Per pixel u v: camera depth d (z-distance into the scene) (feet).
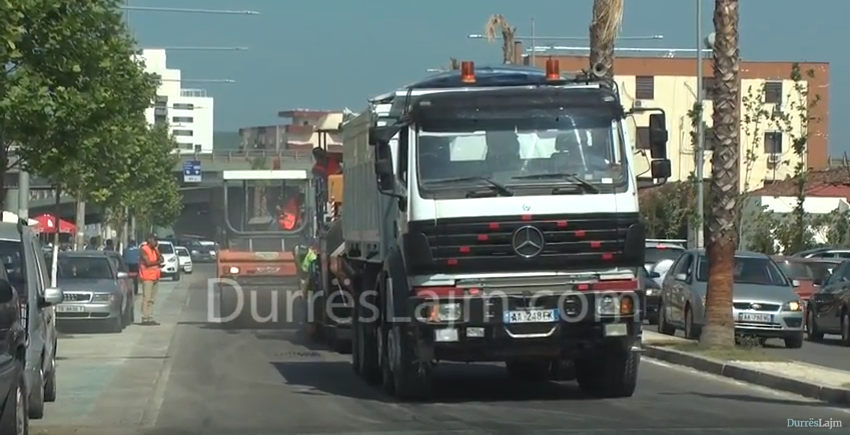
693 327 93.56
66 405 58.49
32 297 50.80
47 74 78.43
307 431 48.62
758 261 100.01
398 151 55.88
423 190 54.03
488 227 53.78
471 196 53.98
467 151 54.60
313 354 86.94
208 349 91.40
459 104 54.90
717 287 81.51
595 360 60.44
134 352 88.84
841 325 99.66
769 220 175.63
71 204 235.61
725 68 80.59
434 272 54.13
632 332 55.47
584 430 47.78
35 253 54.13
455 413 53.72
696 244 159.94
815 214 191.42
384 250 60.70
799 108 177.68
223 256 121.60
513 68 62.49
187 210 369.30
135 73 117.60
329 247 84.58
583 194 54.44
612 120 55.52
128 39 118.73
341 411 54.95
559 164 54.80
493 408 55.52
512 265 54.03
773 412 53.78
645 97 308.40
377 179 57.62
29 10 73.46
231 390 64.54
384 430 48.57
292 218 126.31
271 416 53.47
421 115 54.49
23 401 42.83
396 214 57.47
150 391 64.34
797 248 170.09
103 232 244.22
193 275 263.29
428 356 55.11
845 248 166.61
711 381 67.97
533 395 61.11
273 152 291.38
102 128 87.35
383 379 62.39
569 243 54.29
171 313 137.39
